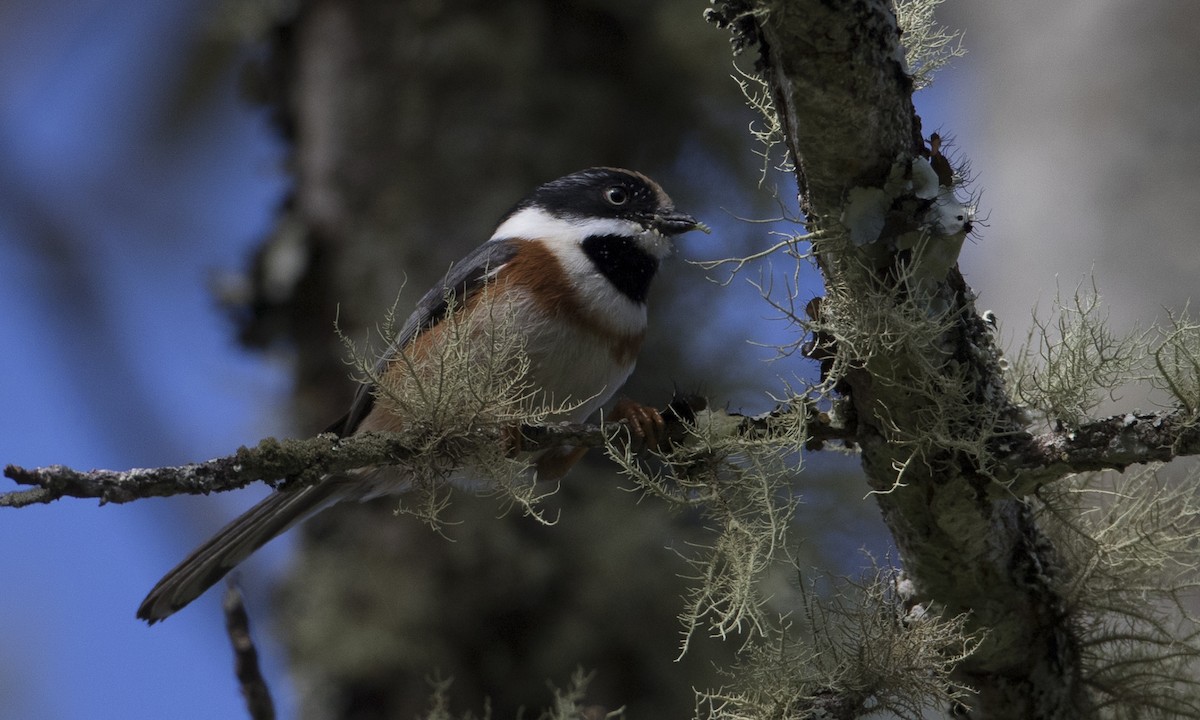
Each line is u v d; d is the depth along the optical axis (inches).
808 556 392.2
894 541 228.2
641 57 454.9
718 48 450.6
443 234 420.2
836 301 202.1
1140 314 390.3
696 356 442.9
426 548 399.5
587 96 441.7
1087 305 257.9
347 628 392.2
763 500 214.5
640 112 455.2
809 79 182.7
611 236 346.6
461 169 426.0
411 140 429.4
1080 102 430.9
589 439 237.8
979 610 224.2
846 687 206.5
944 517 213.3
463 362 226.7
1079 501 229.0
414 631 390.6
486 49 434.9
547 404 335.0
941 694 206.1
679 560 406.9
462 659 390.6
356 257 421.1
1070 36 442.9
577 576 400.5
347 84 438.0
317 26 448.8
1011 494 207.0
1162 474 287.4
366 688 387.5
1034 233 421.4
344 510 408.8
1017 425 205.8
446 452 224.4
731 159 458.9
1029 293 414.0
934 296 200.8
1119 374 199.5
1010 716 229.3
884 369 202.7
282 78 460.4
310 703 390.3
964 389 204.2
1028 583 224.1
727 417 222.8
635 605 399.2
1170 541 214.8
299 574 407.8
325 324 423.8
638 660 395.5
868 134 187.8
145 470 197.0
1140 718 227.3
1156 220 402.6
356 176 429.7
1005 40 462.3
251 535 318.0
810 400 212.8
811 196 197.0
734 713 210.8
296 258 426.6
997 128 452.1
